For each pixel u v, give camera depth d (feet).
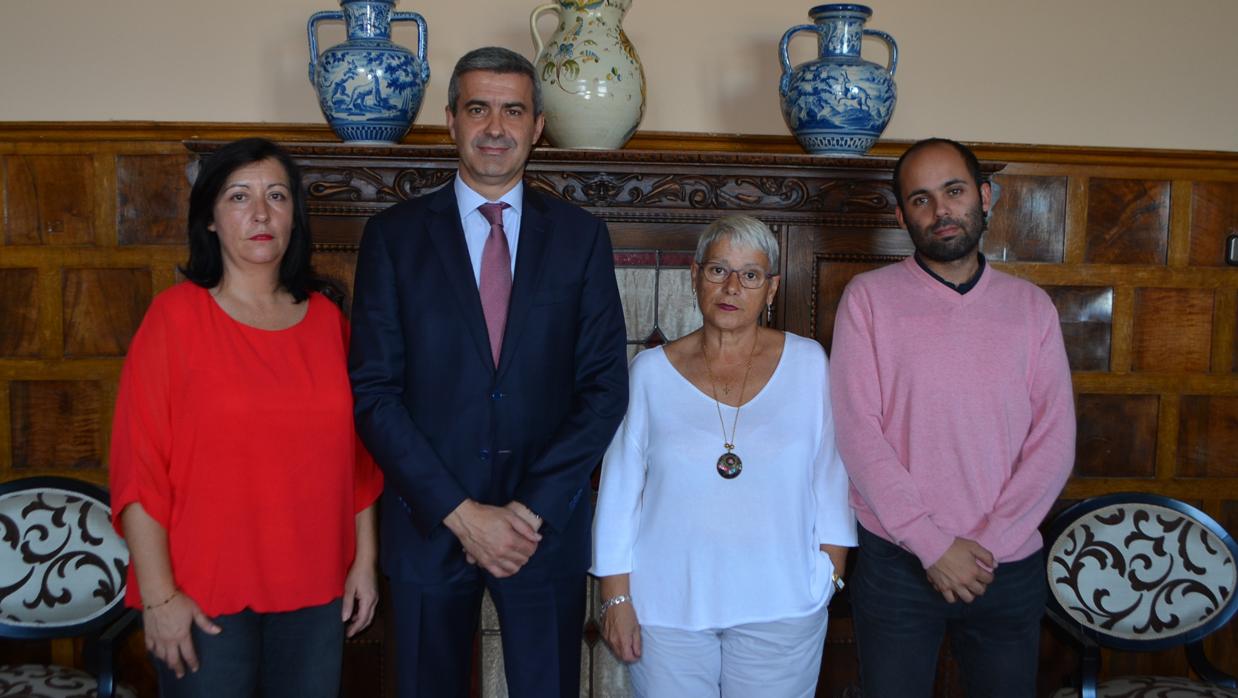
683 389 6.36
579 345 6.20
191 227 5.66
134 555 5.33
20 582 7.40
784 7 8.84
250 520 5.44
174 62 8.50
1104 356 8.97
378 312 5.96
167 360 5.40
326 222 7.28
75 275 8.43
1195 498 9.09
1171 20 9.09
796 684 6.22
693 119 8.86
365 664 7.82
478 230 6.17
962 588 5.93
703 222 7.48
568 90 7.29
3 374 8.46
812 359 6.51
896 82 8.96
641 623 6.23
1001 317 6.30
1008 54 9.02
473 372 5.94
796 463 6.21
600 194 7.36
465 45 8.63
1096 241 8.92
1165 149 8.99
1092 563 7.88
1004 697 6.27
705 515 6.09
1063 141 9.12
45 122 8.29
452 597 6.05
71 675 7.28
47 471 8.55
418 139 8.59
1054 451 6.23
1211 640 9.30
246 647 5.52
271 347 5.63
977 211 6.29
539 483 5.82
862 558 6.54
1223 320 9.00
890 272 6.59
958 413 6.15
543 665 6.07
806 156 7.30
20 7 8.38
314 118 8.63
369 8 7.30
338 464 5.76
